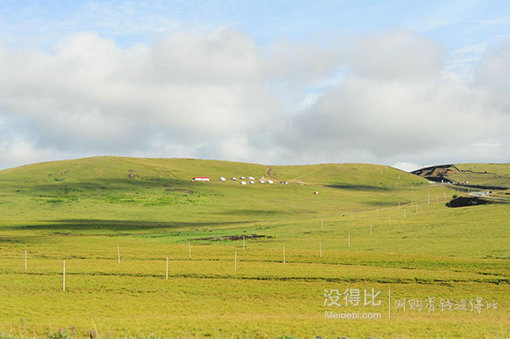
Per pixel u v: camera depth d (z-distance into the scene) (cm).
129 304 5003
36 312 4625
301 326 3909
